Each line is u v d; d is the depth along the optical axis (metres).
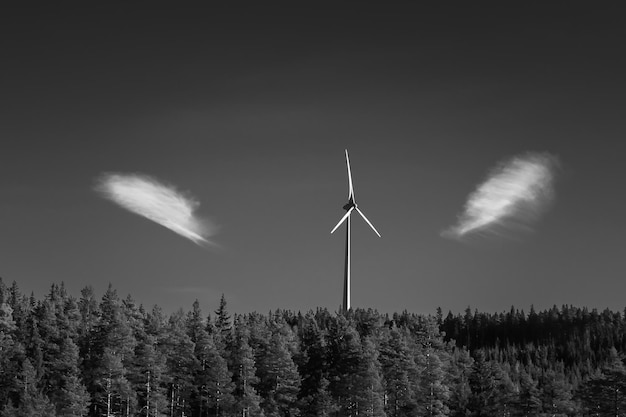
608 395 105.69
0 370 107.94
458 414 114.38
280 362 105.94
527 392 113.25
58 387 108.00
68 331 117.94
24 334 117.81
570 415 119.44
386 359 104.81
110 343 109.75
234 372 110.62
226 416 103.19
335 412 101.31
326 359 110.25
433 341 118.44
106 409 107.56
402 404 101.81
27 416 94.25
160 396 103.62
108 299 121.00
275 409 103.06
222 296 142.75
